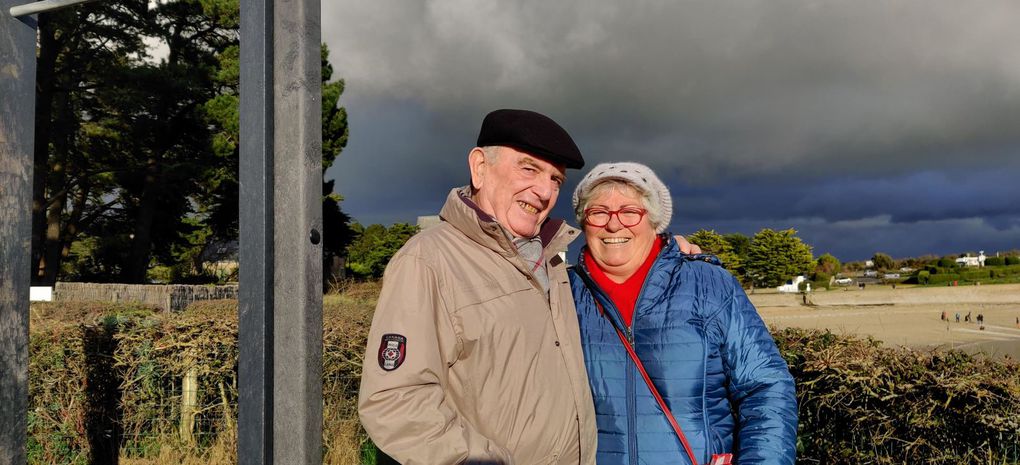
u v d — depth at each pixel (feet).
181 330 15.53
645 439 6.18
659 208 6.84
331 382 15.71
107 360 15.33
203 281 92.53
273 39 4.24
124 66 75.10
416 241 5.64
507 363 5.46
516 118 6.20
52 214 86.28
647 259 6.86
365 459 15.23
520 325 5.59
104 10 73.26
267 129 4.16
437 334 5.38
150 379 15.42
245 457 4.15
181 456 15.06
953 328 101.40
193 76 77.05
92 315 18.16
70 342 15.19
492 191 6.31
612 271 6.84
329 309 19.42
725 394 6.46
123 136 82.79
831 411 11.38
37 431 15.07
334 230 101.40
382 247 158.40
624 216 6.59
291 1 4.21
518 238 6.31
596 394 6.41
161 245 102.42
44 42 73.61
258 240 4.14
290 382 4.12
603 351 6.47
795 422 6.14
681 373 6.22
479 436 4.99
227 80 80.38
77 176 84.38
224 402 15.57
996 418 9.21
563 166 6.43
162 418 15.51
